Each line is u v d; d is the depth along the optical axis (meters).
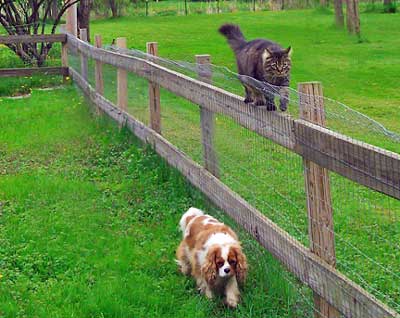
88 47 8.08
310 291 3.17
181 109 5.75
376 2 25.12
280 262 3.18
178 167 4.93
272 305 3.17
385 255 3.45
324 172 2.75
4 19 12.12
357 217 3.68
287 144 2.97
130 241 4.04
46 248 3.92
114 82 6.98
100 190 5.06
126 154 5.88
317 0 25.17
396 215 3.67
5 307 3.21
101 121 7.12
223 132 4.30
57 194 4.94
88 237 4.09
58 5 14.86
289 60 3.77
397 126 7.27
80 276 3.59
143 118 6.28
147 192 4.91
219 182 4.07
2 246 3.97
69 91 9.47
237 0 28.77
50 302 3.29
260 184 4.00
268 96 3.26
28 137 6.79
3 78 10.26
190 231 3.58
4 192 4.98
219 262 3.22
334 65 11.52
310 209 2.82
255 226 3.46
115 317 3.15
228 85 4.54
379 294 2.88
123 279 3.52
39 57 11.44
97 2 25.30
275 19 20.42
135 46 14.48
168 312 3.21
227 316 3.18
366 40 14.75
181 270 3.64
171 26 19.52
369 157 2.31
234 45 4.40
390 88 9.53
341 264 3.14
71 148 6.33
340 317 2.71
